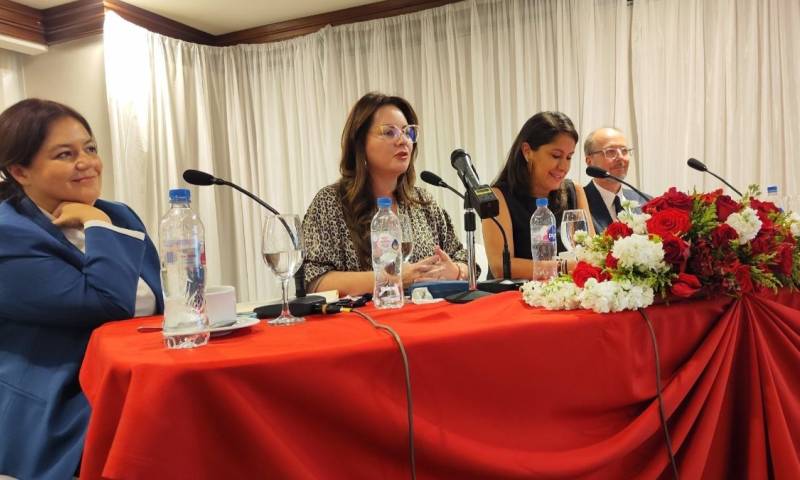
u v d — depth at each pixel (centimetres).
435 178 153
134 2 383
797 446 117
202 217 424
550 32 378
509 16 386
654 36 357
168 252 100
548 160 214
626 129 364
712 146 346
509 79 389
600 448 98
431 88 398
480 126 389
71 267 125
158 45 400
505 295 132
